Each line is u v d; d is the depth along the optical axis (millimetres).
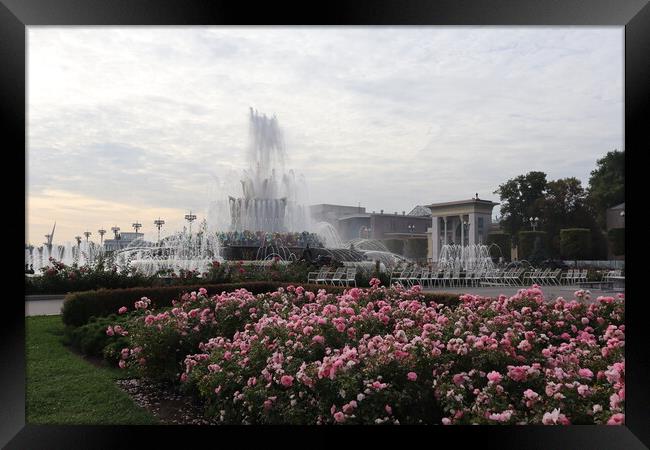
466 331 4273
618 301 5359
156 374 5273
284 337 4328
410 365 3633
